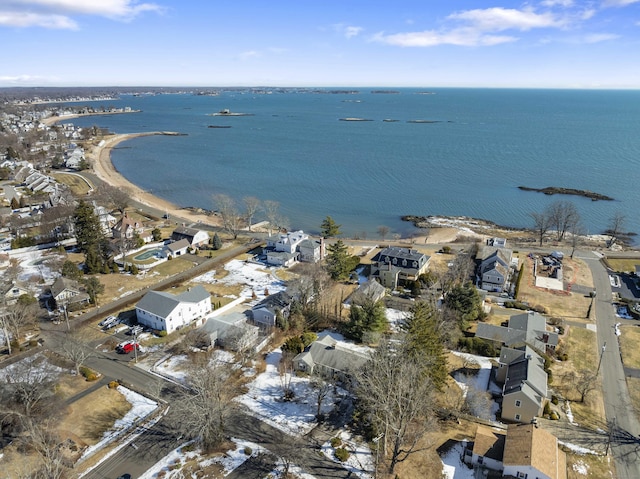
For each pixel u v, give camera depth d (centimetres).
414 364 5297
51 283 8894
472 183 18675
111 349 6856
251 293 8862
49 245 11000
